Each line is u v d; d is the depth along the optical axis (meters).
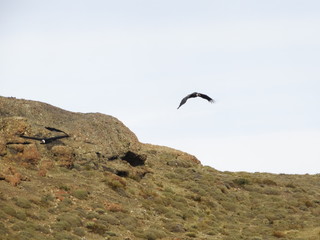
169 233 49.97
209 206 62.16
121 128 67.31
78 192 51.22
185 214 56.53
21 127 56.12
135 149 65.88
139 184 61.56
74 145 60.53
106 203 51.62
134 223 49.53
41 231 41.75
